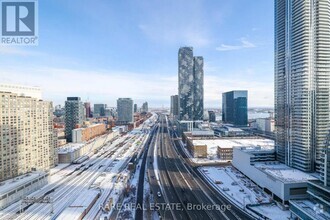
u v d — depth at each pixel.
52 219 113.06
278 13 180.38
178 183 167.25
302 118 155.50
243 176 182.12
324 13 158.00
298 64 160.50
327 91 156.88
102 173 193.25
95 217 113.12
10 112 155.12
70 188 156.75
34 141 180.00
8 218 113.88
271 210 121.44
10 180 146.00
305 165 151.50
